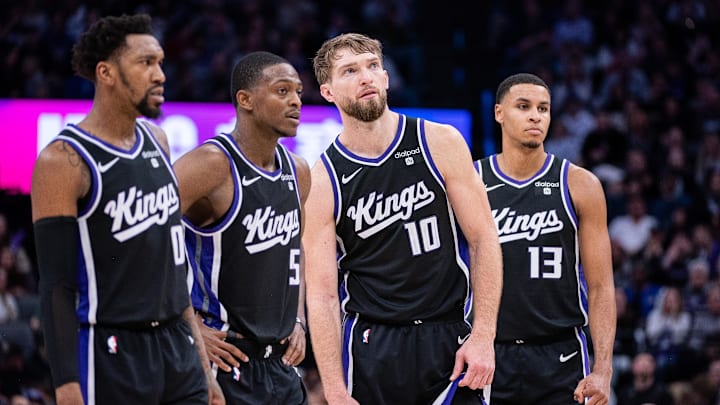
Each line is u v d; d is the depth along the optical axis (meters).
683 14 45.38
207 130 34.69
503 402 17.52
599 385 16.61
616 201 37.19
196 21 40.78
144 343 12.11
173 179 12.56
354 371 14.96
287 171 14.29
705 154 39.22
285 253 14.10
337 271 15.01
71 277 11.55
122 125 12.12
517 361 17.50
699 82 42.94
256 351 13.96
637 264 32.00
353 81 14.41
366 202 14.86
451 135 14.88
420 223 14.75
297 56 41.16
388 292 14.84
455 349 14.71
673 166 38.72
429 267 14.77
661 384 26.11
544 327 17.47
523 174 17.88
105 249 11.87
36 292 30.42
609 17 45.12
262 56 13.88
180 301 12.51
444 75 43.56
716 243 33.91
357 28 43.59
